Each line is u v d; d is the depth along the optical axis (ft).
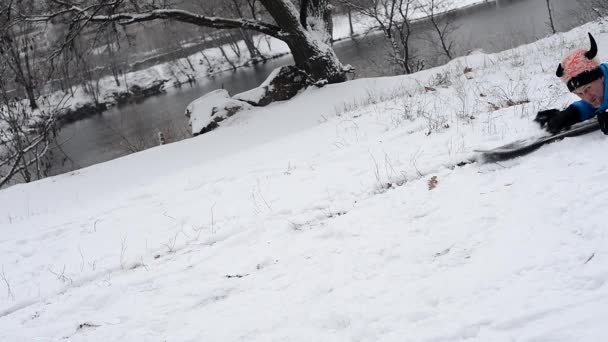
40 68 61.72
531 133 16.08
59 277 17.53
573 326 8.20
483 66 40.98
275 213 17.90
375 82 55.83
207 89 146.41
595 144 13.89
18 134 55.62
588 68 12.98
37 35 59.67
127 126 103.55
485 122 19.90
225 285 13.76
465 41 97.96
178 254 17.24
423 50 99.35
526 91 24.04
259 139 44.09
